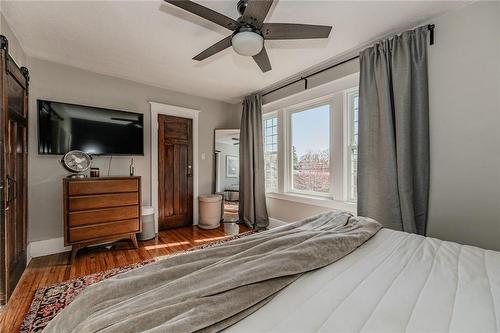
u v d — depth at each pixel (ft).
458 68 6.32
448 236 6.56
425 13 6.48
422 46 6.77
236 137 14.99
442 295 2.76
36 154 8.92
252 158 12.92
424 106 6.82
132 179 9.60
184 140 13.30
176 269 3.35
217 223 13.08
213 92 13.16
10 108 6.34
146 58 9.02
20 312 5.55
